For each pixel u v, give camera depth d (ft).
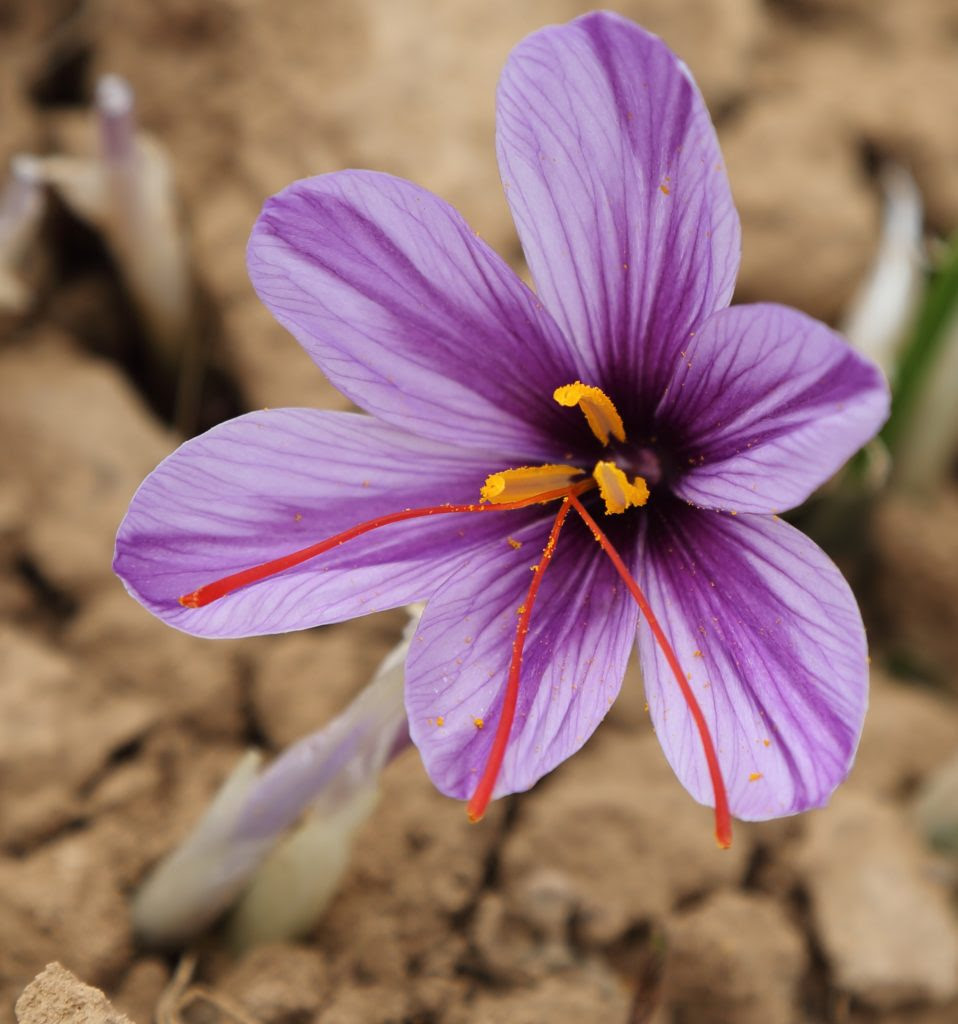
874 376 0.79
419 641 0.86
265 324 1.18
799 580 0.85
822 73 1.36
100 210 1.16
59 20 1.28
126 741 1.05
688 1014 1.04
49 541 1.11
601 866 1.05
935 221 1.32
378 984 1.01
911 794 1.14
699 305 0.86
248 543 0.86
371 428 0.87
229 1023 0.98
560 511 0.88
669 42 1.27
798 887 1.07
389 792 1.05
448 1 1.24
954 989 1.05
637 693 1.12
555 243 0.86
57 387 1.16
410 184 0.84
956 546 1.21
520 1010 1.00
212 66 1.24
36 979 0.90
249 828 0.95
